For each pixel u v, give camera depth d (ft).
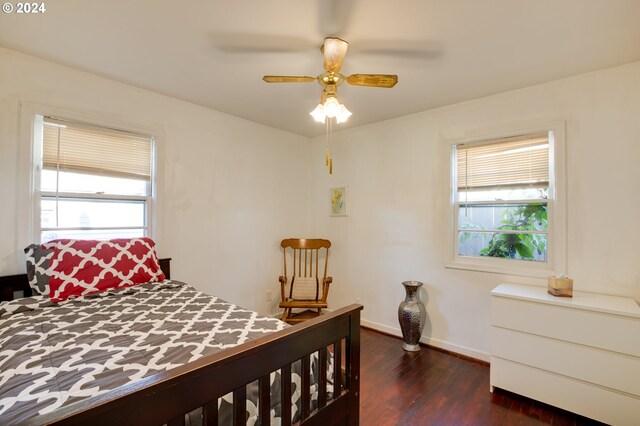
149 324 5.13
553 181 7.97
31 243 6.91
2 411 2.87
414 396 7.27
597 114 7.35
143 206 8.89
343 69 7.30
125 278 7.10
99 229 8.08
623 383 5.99
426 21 5.49
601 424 6.31
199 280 9.86
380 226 11.32
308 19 5.49
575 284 7.58
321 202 13.33
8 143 6.63
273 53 6.68
